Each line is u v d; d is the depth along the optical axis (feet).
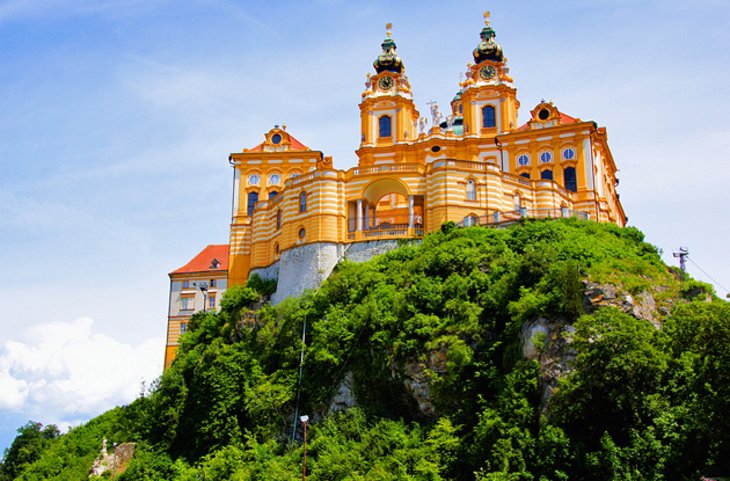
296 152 318.65
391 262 245.65
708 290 203.82
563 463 160.56
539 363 180.86
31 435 347.56
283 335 242.78
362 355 217.36
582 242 227.61
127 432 276.62
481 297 210.79
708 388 146.20
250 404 225.35
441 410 194.18
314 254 262.26
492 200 266.57
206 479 210.79
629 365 157.89
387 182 270.87
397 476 175.83
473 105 329.93
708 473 144.77
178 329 346.95
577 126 304.50
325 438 201.87
